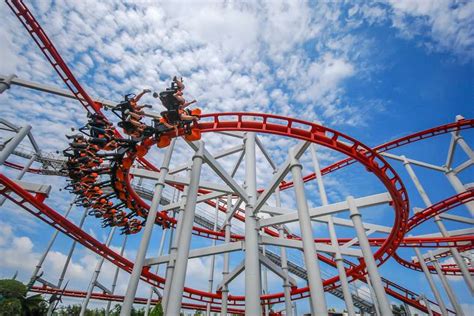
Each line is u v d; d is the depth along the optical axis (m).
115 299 27.05
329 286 25.33
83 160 12.96
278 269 18.44
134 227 20.38
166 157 17.02
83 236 17.88
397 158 24.38
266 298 25.41
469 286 19.08
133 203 18.59
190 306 29.38
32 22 14.46
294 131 14.04
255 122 14.34
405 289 29.06
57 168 27.81
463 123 20.92
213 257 25.61
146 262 18.75
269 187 14.92
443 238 19.83
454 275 25.88
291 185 28.41
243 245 16.41
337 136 14.07
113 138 12.16
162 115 11.48
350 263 26.64
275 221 15.92
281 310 31.08
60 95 17.31
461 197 18.48
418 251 23.20
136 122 10.90
